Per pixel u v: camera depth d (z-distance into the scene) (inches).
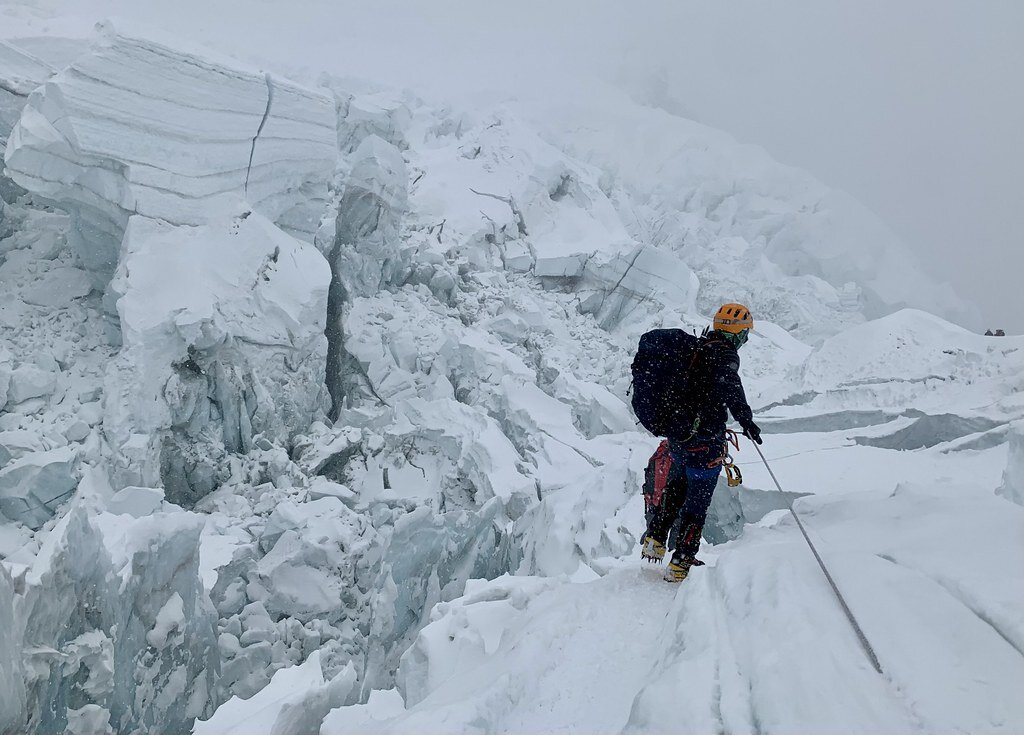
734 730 66.0
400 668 179.6
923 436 454.3
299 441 783.1
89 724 262.2
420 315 1007.0
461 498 766.5
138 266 690.2
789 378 644.7
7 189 896.9
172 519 373.7
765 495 393.1
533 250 1267.2
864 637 74.5
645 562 152.6
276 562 594.2
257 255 772.6
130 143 701.3
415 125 1584.6
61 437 633.6
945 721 58.5
